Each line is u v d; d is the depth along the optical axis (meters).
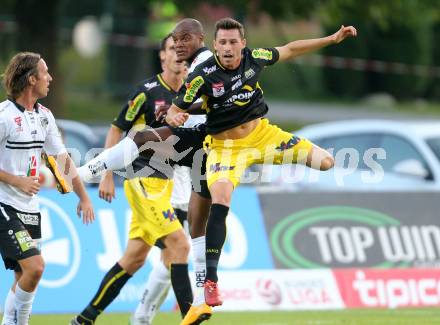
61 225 32.22
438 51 106.69
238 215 33.78
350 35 24.62
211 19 80.62
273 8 66.94
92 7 84.62
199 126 25.41
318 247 34.03
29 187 22.95
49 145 24.03
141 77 85.62
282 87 105.25
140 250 26.08
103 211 32.81
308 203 34.53
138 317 27.20
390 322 29.23
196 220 25.81
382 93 102.69
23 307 23.58
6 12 75.06
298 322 29.48
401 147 43.22
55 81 64.19
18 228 23.12
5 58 74.06
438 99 105.00
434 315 31.16
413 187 42.12
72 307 31.61
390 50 99.19
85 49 80.06
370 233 34.53
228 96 23.28
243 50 23.77
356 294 33.44
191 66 24.45
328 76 102.75
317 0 66.56
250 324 29.05
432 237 34.88
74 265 32.09
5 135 22.98
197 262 25.88
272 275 33.16
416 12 69.31
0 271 30.95
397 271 34.06
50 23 64.06
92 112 80.12
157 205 25.41
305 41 24.58
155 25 81.00
